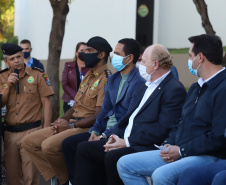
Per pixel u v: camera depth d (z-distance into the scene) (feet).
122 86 14.92
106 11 43.96
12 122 16.69
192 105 11.89
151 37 43.37
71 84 22.52
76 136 15.21
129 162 12.09
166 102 12.86
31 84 16.84
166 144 11.98
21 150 16.62
